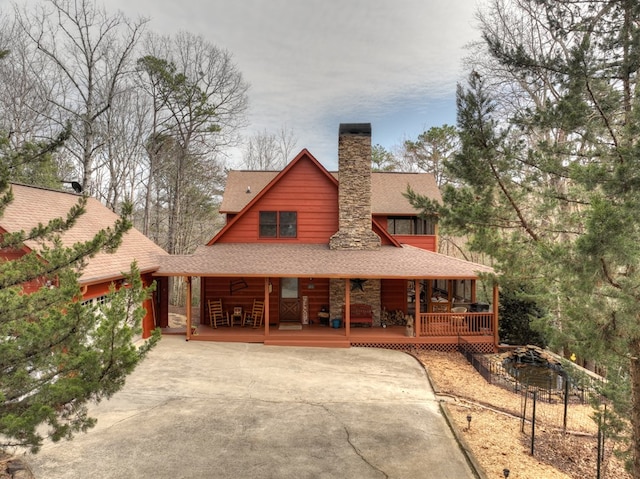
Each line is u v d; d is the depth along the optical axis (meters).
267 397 9.33
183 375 10.71
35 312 4.72
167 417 8.09
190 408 8.56
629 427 6.59
